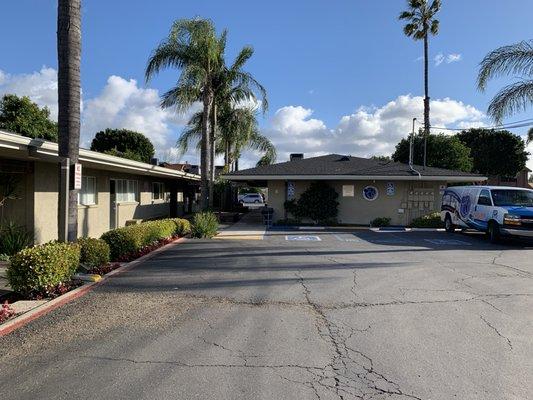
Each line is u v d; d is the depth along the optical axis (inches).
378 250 548.1
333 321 250.7
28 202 502.6
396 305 285.1
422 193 938.1
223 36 925.2
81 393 164.6
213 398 161.0
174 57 862.5
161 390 166.9
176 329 235.5
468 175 908.0
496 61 762.8
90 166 634.2
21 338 221.9
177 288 329.4
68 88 363.3
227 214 1071.0
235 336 224.8
